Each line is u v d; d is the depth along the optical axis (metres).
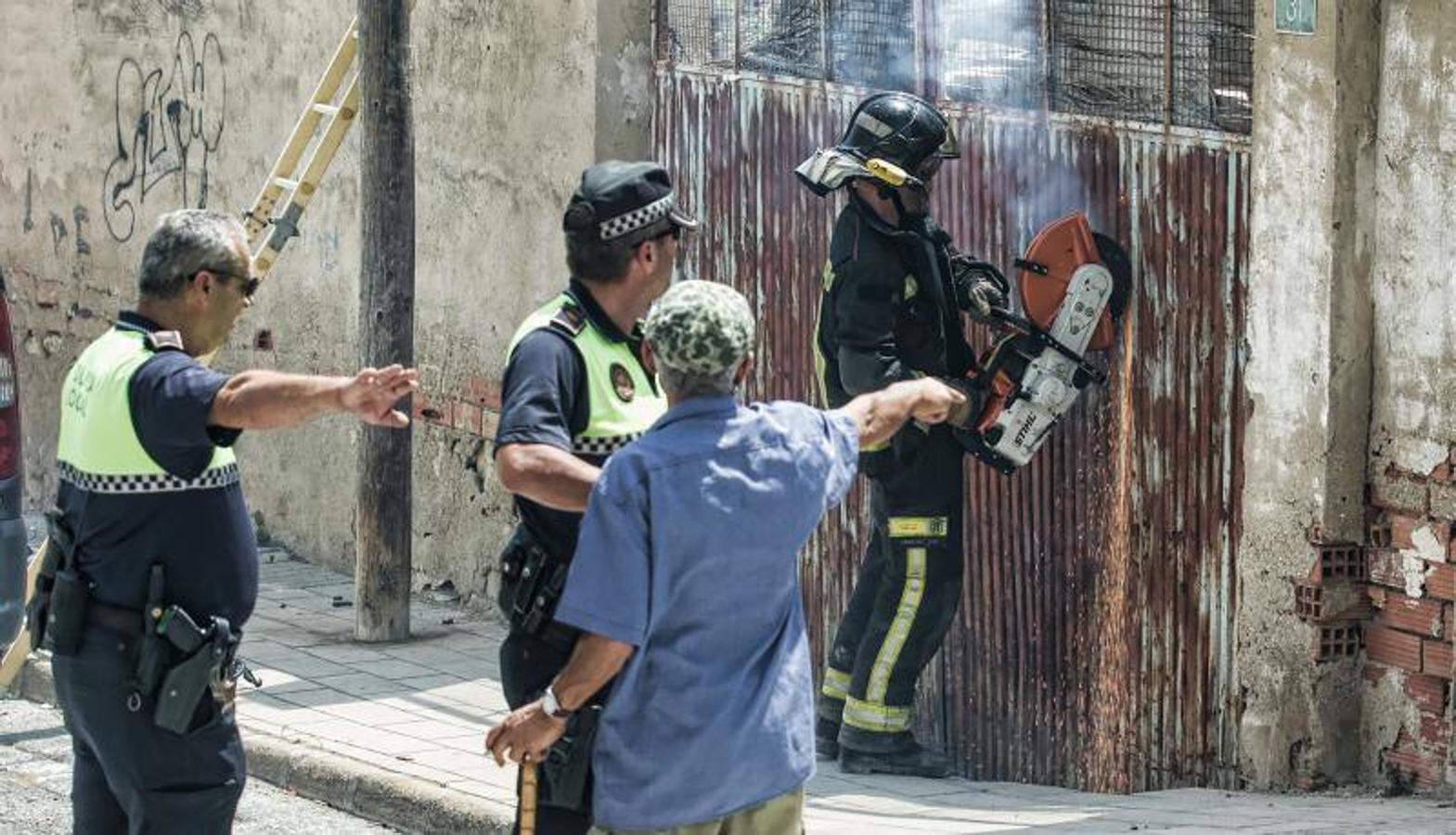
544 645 4.85
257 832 7.62
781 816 4.54
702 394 4.45
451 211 11.15
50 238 14.25
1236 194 7.58
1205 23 7.65
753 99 9.39
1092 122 8.00
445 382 11.27
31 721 9.20
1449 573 7.15
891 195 7.72
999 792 7.93
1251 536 7.59
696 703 4.41
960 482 7.99
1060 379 7.74
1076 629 8.10
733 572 4.39
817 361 8.09
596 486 4.39
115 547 5.29
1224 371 7.65
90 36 13.78
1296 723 7.52
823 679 9.02
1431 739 7.28
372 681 9.59
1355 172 7.26
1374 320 7.34
